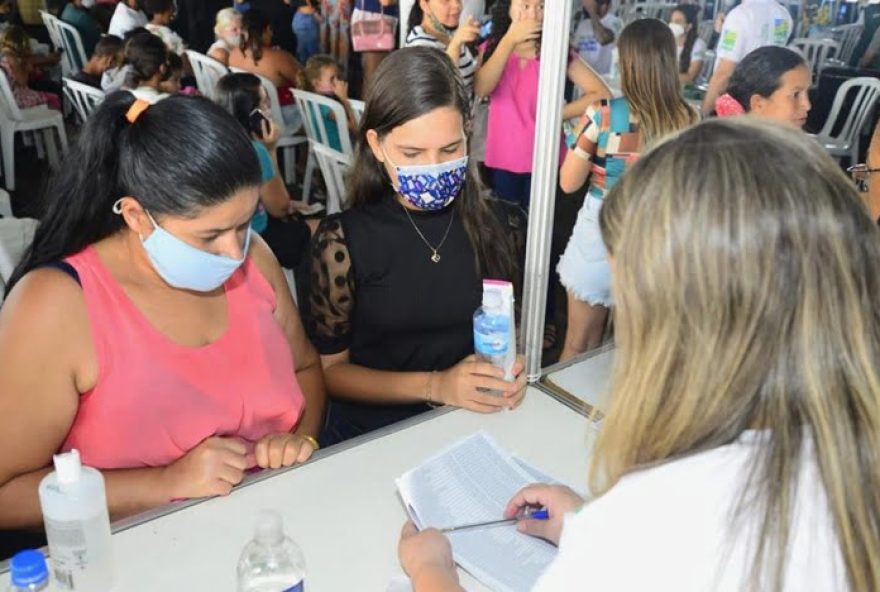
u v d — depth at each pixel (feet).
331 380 5.04
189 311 3.87
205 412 3.92
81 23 17.43
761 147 1.81
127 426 3.75
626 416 1.95
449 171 4.55
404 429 4.10
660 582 1.78
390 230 4.85
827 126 5.53
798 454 1.77
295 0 15.10
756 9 5.30
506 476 3.67
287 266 9.66
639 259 1.86
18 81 14.94
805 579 1.73
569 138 5.31
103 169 3.59
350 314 5.01
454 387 4.33
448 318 5.02
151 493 3.59
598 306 5.45
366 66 12.73
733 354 1.78
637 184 1.90
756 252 1.74
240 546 3.24
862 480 1.74
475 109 7.66
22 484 3.66
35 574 2.71
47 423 3.64
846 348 1.75
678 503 1.80
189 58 15.37
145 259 3.78
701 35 5.28
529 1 7.22
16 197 14.37
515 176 7.63
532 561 3.12
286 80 14.52
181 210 3.38
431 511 3.39
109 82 14.16
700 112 5.37
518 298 5.13
